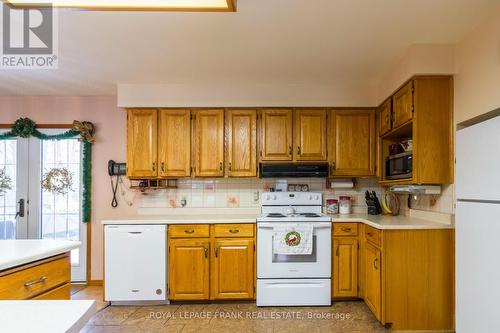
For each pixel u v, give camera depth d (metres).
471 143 1.75
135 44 2.29
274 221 2.92
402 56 2.54
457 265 1.88
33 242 1.71
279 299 2.88
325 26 2.05
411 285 2.36
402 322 2.35
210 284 2.94
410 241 2.38
